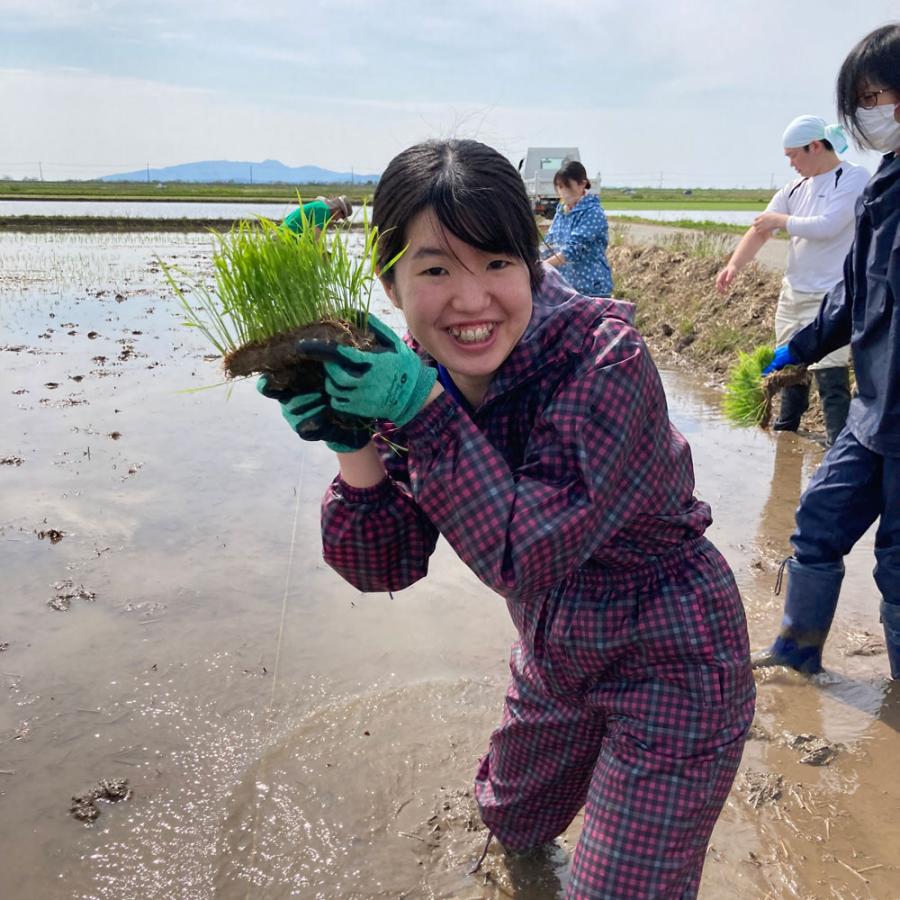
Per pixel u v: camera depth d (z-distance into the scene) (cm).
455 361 101
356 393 93
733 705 112
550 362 104
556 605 115
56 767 173
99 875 148
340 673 204
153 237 1672
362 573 120
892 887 146
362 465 111
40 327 664
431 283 97
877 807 164
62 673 204
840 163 329
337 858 152
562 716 125
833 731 186
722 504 309
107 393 456
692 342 576
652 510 107
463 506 97
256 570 255
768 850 154
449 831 158
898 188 172
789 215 338
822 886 147
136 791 167
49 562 258
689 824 109
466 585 249
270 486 323
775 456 363
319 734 182
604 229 432
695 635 110
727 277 331
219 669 205
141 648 214
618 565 111
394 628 224
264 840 156
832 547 199
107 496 311
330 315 95
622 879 108
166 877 148
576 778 134
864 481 193
